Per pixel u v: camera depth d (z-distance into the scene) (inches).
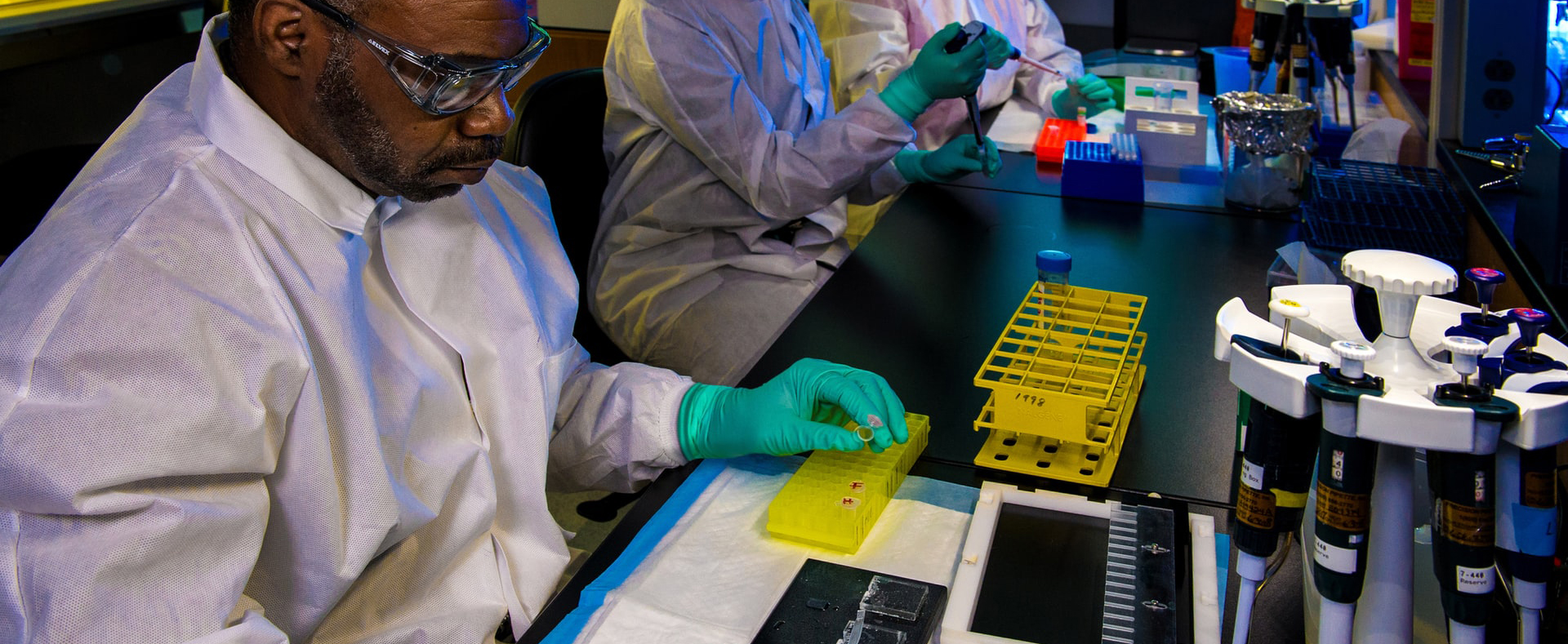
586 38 130.5
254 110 33.4
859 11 94.1
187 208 32.1
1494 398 24.0
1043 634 30.1
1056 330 43.4
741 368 67.6
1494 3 61.9
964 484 38.1
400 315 38.9
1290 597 32.6
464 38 31.4
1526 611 26.0
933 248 60.9
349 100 32.1
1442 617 31.0
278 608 35.4
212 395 30.4
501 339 40.8
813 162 67.2
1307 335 30.0
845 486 35.6
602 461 45.8
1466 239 57.3
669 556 34.2
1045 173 75.3
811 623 30.7
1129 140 73.3
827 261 74.4
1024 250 60.4
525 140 67.5
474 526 39.4
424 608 38.4
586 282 75.3
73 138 90.2
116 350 29.2
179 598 29.3
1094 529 34.9
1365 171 63.7
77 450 28.3
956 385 45.1
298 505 33.9
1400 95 81.0
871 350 48.4
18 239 78.1
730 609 31.7
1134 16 112.7
